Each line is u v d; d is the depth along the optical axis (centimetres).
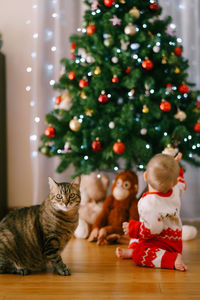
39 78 333
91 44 261
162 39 263
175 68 267
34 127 336
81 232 256
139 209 189
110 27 248
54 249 176
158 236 190
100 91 259
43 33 332
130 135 256
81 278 170
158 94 253
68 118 266
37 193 331
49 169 333
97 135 249
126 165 284
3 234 176
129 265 191
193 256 208
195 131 260
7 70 345
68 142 257
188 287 156
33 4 341
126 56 247
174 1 331
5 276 174
